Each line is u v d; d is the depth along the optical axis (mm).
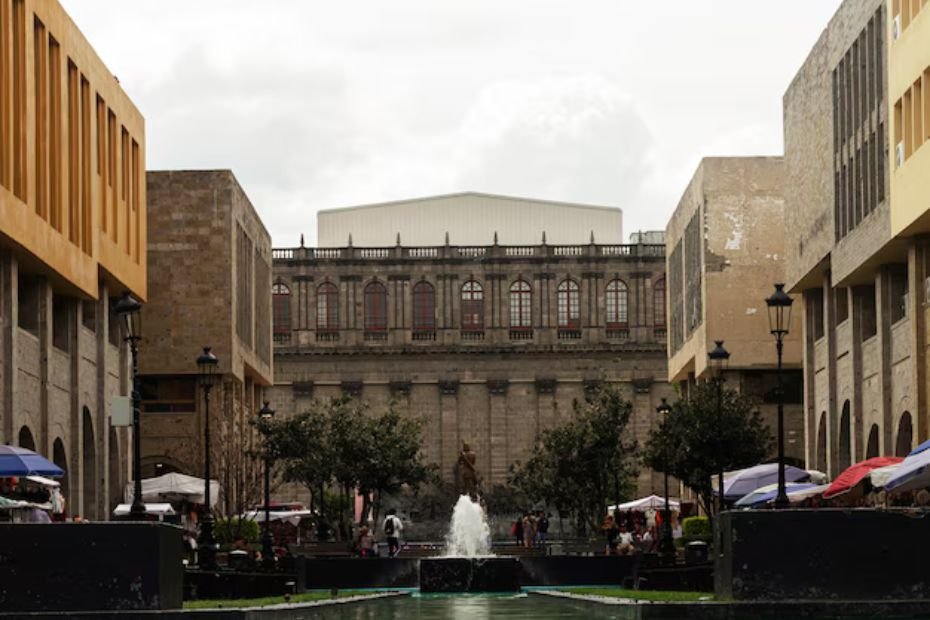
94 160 74500
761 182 99812
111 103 79125
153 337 98875
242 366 105812
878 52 66562
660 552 72312
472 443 170125
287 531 110812
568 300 171125
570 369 170250
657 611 40469
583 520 118062
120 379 82812
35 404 66562
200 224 99562
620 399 115500
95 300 77000
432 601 59656
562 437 115438
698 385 90188
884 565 39750
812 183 79125
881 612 39500
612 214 191125
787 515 40062
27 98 62562
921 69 58594
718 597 42562
